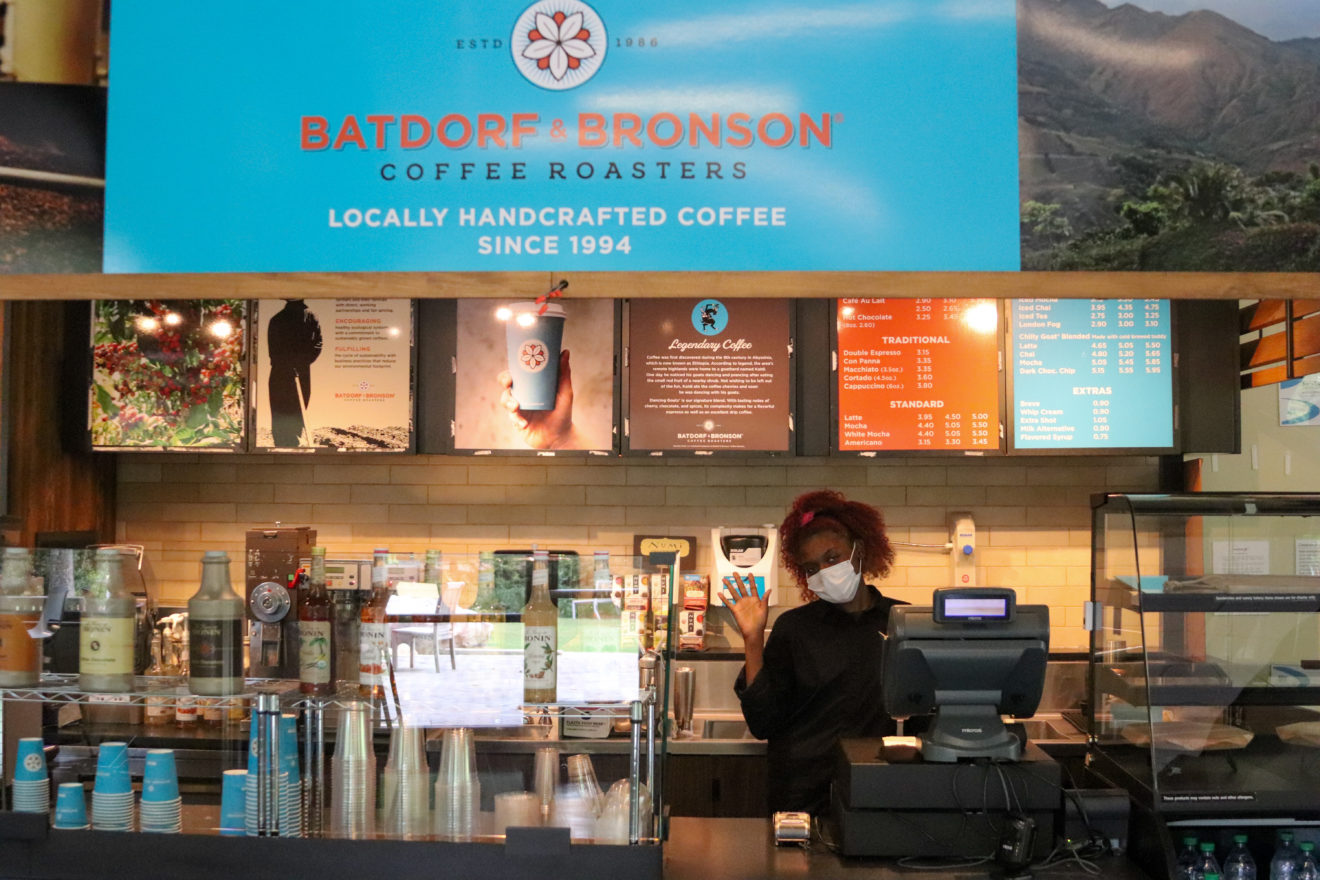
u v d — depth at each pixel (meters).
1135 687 2.72
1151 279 2.50
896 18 2.43
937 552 5.04
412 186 2.44
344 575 2.56
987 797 2.64
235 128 2.46
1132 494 2.82
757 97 2.43
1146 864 2.61
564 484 5.07
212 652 2.53
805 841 2.77
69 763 2.57
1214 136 2.42
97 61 2.48
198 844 2.48
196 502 5.07
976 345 4.62
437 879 2.44
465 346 4.66
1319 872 2.58
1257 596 2.66
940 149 2.42
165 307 4.64
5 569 2.62
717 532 4.84
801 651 3.48
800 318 4.68
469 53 2.44
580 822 2.47
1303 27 2.43
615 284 2.61
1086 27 2.44
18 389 4.27
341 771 2.51
